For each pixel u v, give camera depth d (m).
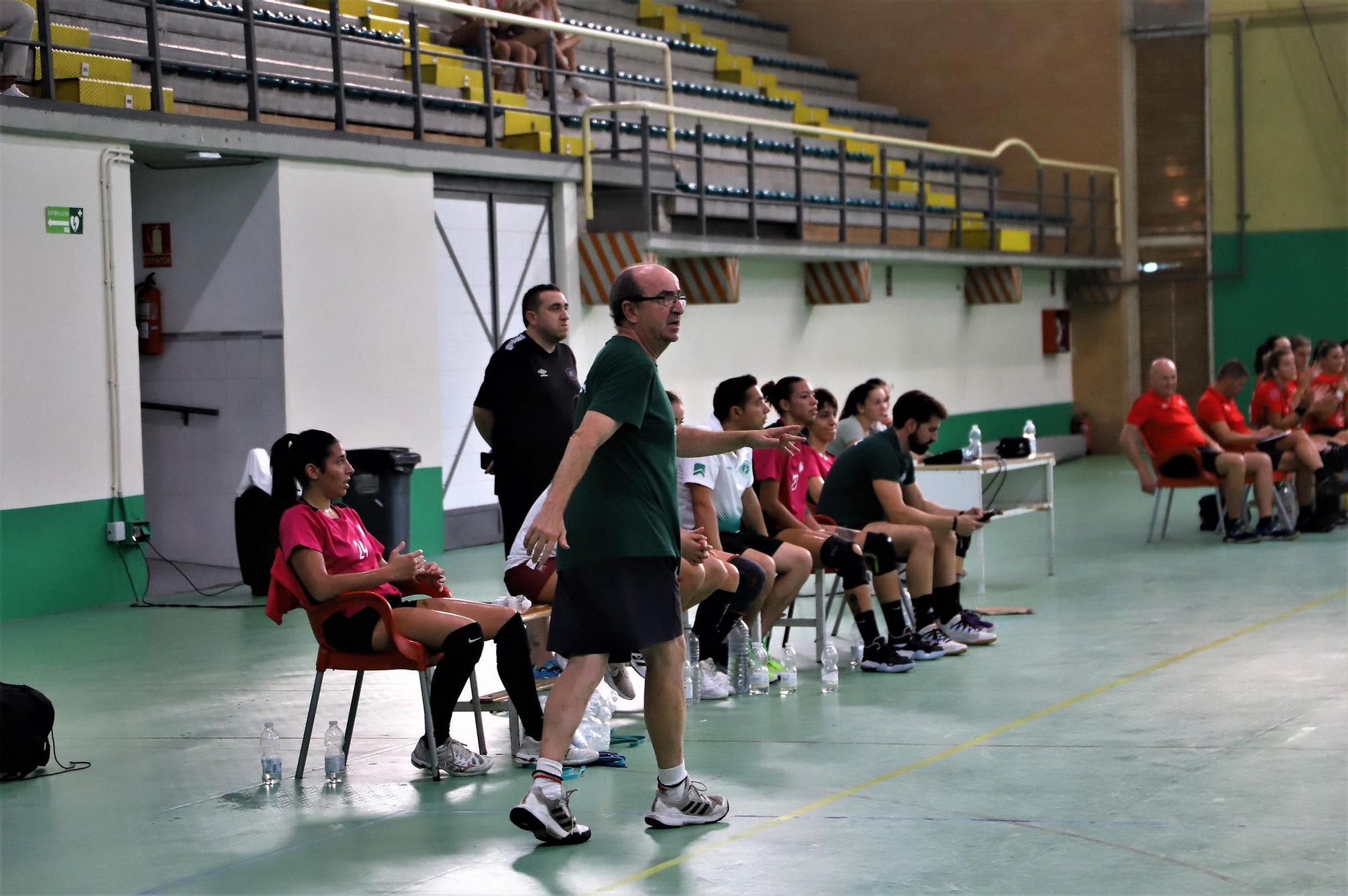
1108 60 21.66
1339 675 6.79
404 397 12.05
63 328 9.70
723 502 7.14
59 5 10.66
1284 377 12.55
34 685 7.46
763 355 16.06
